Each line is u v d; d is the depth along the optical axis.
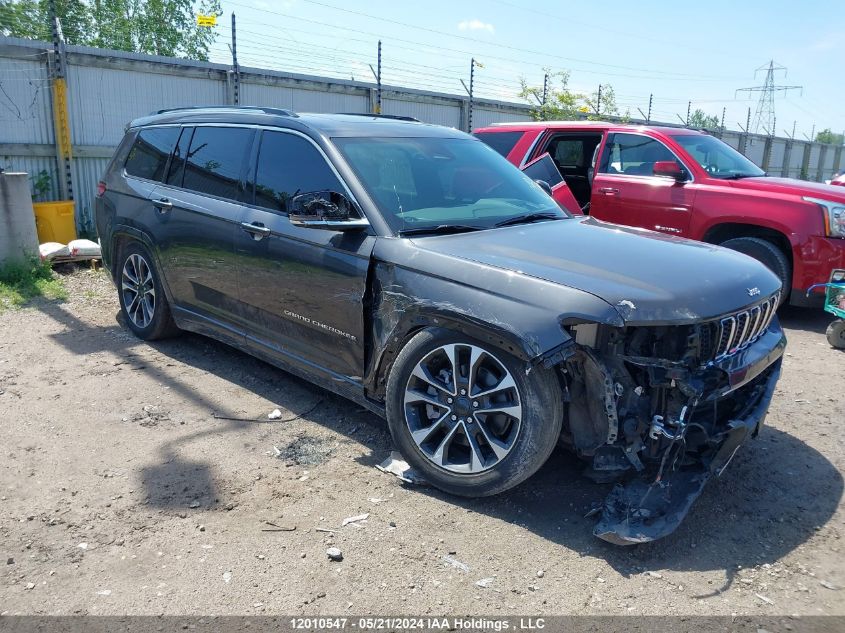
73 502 3.45
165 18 23.42
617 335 3.12
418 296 3.52
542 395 3.19
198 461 3.88
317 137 4.32
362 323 3.84
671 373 3.06
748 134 26.72
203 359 5.54
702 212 7.34
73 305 7.04
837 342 6.33
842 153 35.41
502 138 9.21
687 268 3.52
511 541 3.20
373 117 5.06
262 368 5.36
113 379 5.08
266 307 4.49
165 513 3.37
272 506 3.45
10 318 6.57
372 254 3.78
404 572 2.97
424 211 4.06
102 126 10.77
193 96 11.77
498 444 3.36
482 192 4.50
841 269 6.61
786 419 4.68
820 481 3.83
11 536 3.16
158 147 5.64
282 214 4.37
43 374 5.16
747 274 3.67
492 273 3.35
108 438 4.14
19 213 7.73
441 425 3.56
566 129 8.66
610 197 8.12
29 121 9.96
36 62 9.89
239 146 4.87
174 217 5.18
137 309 5.94
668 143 7.82
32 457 3.88
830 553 3.18
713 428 3.31
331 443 4.14
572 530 3.29
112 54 10.62
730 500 3.61
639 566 3.04
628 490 3.32
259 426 4.35
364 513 3.41
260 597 2.80
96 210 6.21
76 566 2.96
